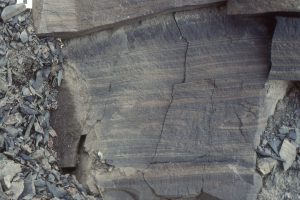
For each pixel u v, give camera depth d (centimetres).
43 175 343
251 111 323
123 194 355
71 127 368
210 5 324
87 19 359
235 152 327
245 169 324
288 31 302
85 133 365
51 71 371
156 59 345
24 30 366
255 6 301
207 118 334
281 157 323
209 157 332
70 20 364
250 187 321
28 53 362
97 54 363
